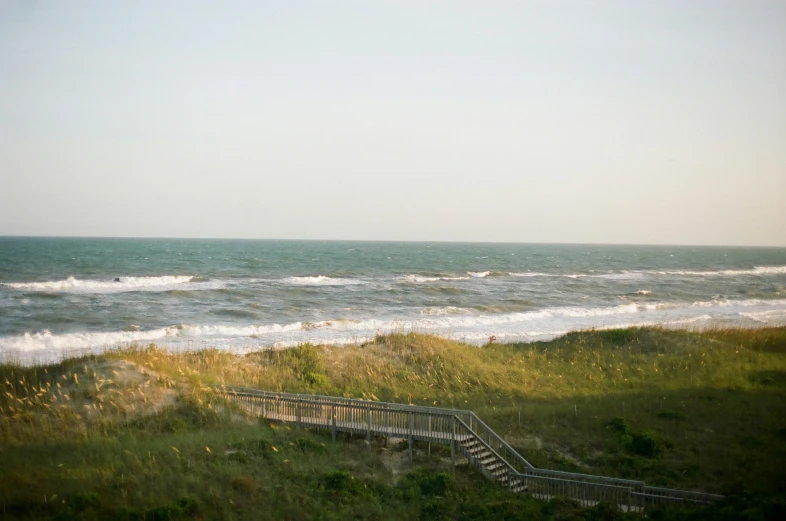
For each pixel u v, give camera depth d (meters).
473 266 150.12
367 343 40.53
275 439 23.58
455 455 23.22
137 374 29.03
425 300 76.69
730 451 22.94
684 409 28.03
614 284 105.31
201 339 49.50
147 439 23.22
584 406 28.86
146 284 85.44
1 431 23.62
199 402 26.73
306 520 17.45
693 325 59.97
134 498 18.03
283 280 96.56
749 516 15.66
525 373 36.31
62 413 25.19
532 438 24.66
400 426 23.70
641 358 39.22
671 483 20.38
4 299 65.62
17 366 31.52
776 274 149.62
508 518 17.73
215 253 182.25
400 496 19.42
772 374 35.00
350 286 89.62
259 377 33.25
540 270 141.25
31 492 18.09
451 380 34.56
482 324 60.78
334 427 24.47
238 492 18.83
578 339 43.88
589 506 18.81
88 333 49.22
